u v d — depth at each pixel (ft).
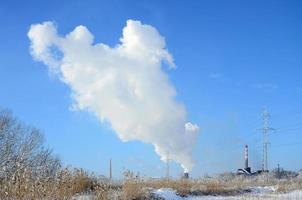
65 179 59.93
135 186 75.72
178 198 86.07
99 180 77.82
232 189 104.22
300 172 209.36
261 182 136.26
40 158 119.03
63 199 54.54
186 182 96.12
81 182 73.20
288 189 114.11
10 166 58.85
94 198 63.57
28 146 120.88
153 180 93.50
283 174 211.41
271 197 90.38
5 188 49.96
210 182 102.78
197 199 86.84
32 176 54.60
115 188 79.87
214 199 86.69
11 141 120.98
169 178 95.20
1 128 124.77
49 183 55.31
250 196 91.76
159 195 82.43
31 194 50.78
